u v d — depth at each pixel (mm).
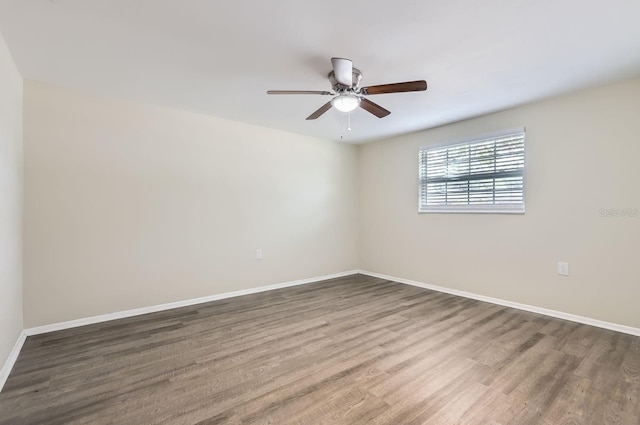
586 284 2889
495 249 3541
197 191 3576
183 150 3467
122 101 3088
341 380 1957
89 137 2920
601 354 2273
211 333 2705
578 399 1746
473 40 2006
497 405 1703
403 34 1937
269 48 2111
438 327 2826
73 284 2852
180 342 2520
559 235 3053
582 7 1673
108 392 1835
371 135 4559
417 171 4359
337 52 2158
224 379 1973
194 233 3561
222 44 2064
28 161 2639
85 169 2904
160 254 3330
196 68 2412
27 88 2629
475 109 3371
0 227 1965
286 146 4359
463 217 3842
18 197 2457
